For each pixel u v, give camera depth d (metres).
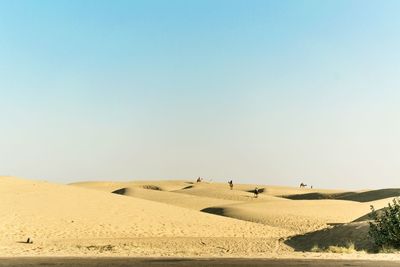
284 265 16.27
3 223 34.06
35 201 43.59
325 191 119.44
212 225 41.12
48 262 17.17
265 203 64.06
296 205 61.62
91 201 47.34
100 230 35.09
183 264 16.62
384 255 19.31
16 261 17.45
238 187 138.75
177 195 86.19
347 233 28.31
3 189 47.53
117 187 134.50
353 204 63.78
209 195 93.62
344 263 16.70
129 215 42.44
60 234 32.34
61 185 55.44
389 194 95.06
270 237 35.78
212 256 19.22
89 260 17.78
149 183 145.00
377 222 24.73
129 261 17.50
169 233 35.84
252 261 17.36
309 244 28.47
